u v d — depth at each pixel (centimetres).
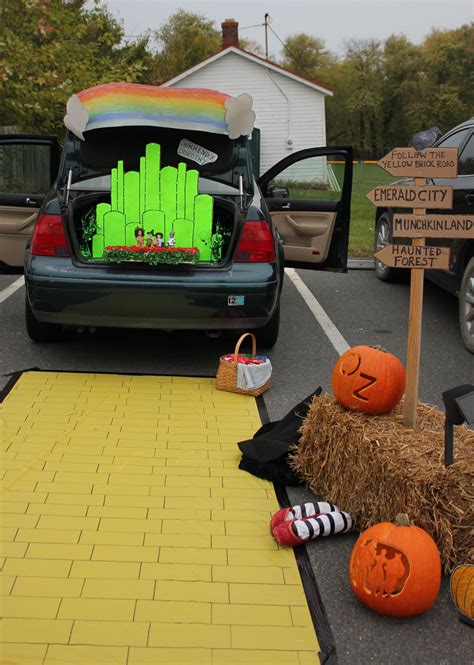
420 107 5631
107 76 1346
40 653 228
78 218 493
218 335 505
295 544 294
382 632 249
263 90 2702
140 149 541
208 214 475
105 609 250
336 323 652
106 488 333
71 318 469
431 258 319
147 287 454
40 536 292
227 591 263
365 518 302
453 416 270
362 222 1427
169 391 461
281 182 2120
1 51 1066
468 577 255
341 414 324
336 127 6131
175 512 316
